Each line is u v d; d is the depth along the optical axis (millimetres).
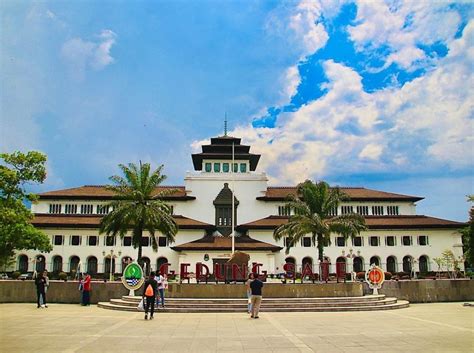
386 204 73875
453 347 15328
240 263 41438
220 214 70625
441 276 61906
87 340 16781
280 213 71375
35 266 64812
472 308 30891
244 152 75438
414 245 68750
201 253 62875
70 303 34406
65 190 73000
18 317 24594
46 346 15523
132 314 26406
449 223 69188
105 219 47219
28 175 48719
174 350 14867
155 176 48625
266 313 26781
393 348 15148
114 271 65188
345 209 72812
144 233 66375
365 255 67875
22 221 49156
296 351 14672
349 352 14477
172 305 28188
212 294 30484
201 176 72312
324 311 28031
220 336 17750
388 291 35438
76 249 65562
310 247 67062
